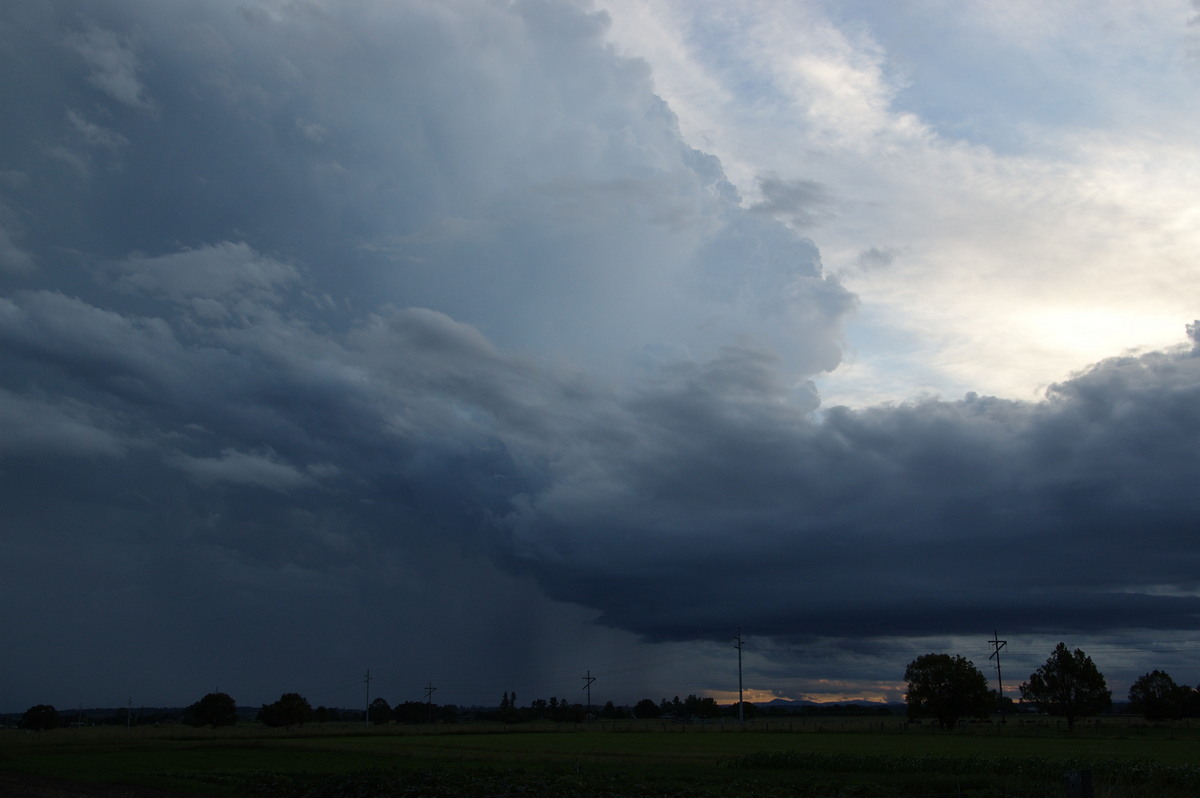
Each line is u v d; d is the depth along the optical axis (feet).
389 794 145.18
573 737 416.05
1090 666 486.79
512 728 580.30
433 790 148.25
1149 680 555.69
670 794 148.87
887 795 148.66
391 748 289.74
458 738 401.49
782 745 318.04
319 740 365.40
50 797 139.54
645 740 374.22
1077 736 399.85
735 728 586.86
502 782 161.68
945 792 150.10
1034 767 179.32
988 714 503.61
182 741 330.75
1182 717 609.01
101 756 252.83
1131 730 474.90
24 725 536.42
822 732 488.44
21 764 219.20
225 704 536.83
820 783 165.99
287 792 149.18
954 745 312.29
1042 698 492.54
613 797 144.77
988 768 187.83
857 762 199.72
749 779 175.73
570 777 175.32
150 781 168.25
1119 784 147.74
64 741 332.80
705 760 229.25
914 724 621.72
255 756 251.80
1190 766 171.73
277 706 532.32
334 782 160.45
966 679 500.74
